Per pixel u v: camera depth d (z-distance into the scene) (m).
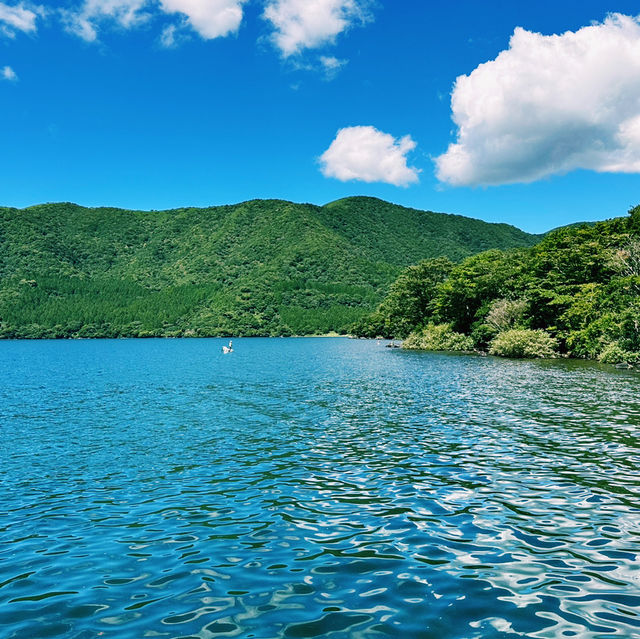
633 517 11.80
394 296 110.69
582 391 33.06
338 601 8.28
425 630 7.38
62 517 12.37
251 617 7.82
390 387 37.91
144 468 16.75
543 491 13.71
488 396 31.75
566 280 70.75
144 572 9.44
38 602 8.36
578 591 8.52
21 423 25.08
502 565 9.52
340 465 16.78
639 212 76.00
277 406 29.70
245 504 13.18
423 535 10.99
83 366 67.50
